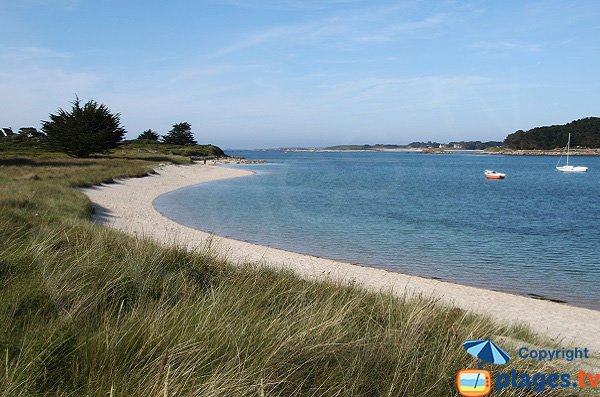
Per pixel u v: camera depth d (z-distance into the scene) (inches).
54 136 2647.6
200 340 151.5
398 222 1059.9
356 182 2433.6
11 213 431.8
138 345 144.3
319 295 273.3
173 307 182.7
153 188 1663.4
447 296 478.3
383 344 167.8
